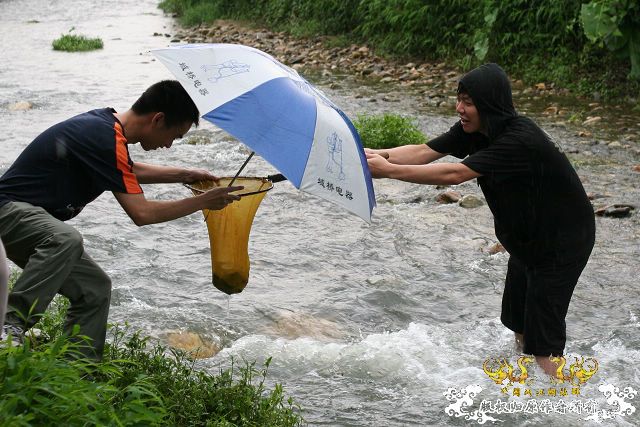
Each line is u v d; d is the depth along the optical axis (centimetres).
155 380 453
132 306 648
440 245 816
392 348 595
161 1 3359
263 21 2416
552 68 1583
